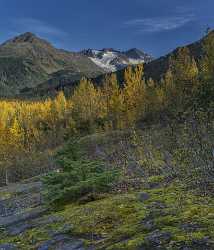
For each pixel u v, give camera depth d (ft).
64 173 68.49
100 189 68.74
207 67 187.21
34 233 52.65
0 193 145.59
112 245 39.91
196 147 70.44
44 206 73.51
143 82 318.86
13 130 351.46
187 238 36.65
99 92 422.82
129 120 283.79
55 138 387.96
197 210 43.86
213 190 53.57
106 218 50.01
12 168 304.50
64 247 45.09
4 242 53.01
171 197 53.26
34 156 312.91
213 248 34.12
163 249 35.94
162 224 42.06
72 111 435.94
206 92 116.47
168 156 103.04
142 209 50.39
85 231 48.08
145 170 97.86
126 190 69.05
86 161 71.97
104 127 326.24
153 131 167.43
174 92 248.93
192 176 63.21
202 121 76.79
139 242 38.50
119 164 124.88
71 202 67.62
